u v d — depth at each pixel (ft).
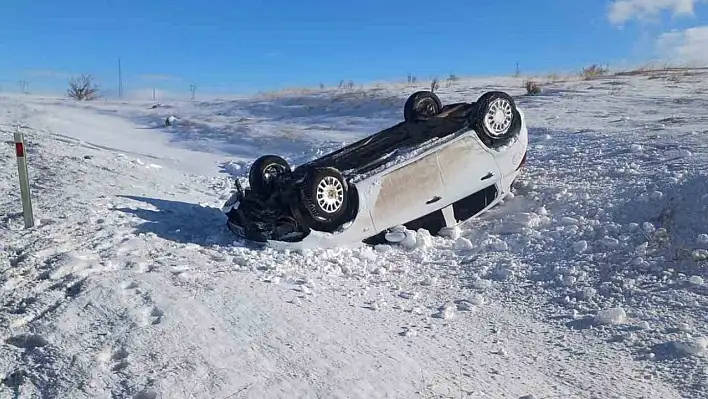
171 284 21.76
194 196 39.70
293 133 73.31
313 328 18.93
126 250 25.86
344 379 15.78
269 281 23.22
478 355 17.95
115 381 15.43
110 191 36.52
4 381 15.93
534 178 34.63
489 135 30.63
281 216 26.89
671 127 42.63
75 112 107.04
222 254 26.32
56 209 31.45
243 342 17.61
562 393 15.61
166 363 16.21
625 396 15.35
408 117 36.60
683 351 17.11
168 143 77.00
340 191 27.35
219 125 86.02
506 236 28.25
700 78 80.02
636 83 77.25
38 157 45.21
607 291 21.61
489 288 23.43
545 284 23.07
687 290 20.42
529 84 76.89
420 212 29.22
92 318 18.93
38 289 21.61
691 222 24.02
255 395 14.82
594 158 36.11
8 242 26.66
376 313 21.01
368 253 27.25
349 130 72.38
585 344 18.44
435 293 23.30
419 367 16.92
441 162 29.55
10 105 107.14
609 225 25.84
